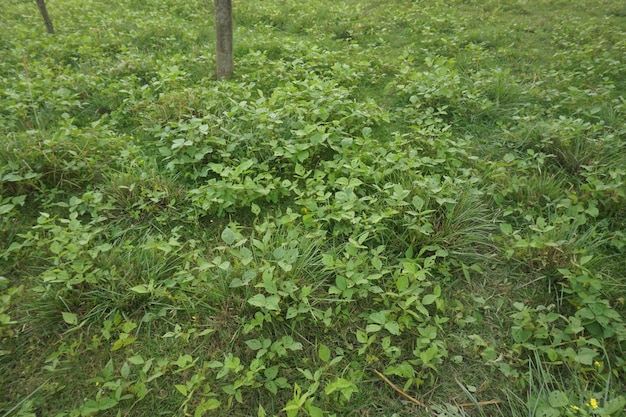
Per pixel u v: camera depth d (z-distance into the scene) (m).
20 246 2.53
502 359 2.16
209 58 5.12
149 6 7.50
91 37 5.76
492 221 2.96
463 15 7.56
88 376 2.03
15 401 1.93
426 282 2.37
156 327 2.26
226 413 1.92
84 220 2.89
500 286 2.55
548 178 3.18
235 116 3.89
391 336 2.24
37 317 2.22
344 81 4.89
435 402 1.99
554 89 4.60
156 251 2.57
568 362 2.06
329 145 3.62
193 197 2.97
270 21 7.21
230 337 2.20
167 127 3.53
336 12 7.47
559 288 2.49
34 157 3.05
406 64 5.27
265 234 2.66
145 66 4.94
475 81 4.79
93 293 2.31
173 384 2.02
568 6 8.36
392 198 2.79
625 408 1.88
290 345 2.08
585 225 2.92
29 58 5.08
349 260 2.42
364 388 2.03
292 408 1.74
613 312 2.18
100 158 3.29
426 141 3.58
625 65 5.17
